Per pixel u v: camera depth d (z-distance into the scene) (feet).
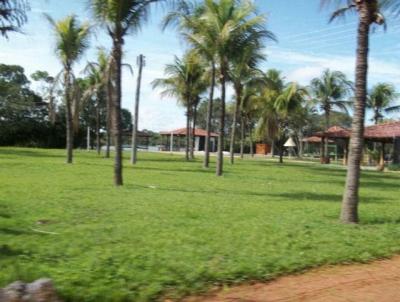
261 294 22.66
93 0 63.26
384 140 163.73
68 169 88.33
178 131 272.51
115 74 64.90
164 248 28.68
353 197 40.98
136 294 21.20
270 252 28.91
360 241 33.40
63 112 242.37
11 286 18.53
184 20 85.66
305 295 22.88
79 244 28.91
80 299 20.38
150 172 91.50
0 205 42.73
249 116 196.44
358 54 40.34
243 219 40.32
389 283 25.26
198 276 23.59
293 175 102.12
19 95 248.32
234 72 100.07
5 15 25.54
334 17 44.45
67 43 105.81
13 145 245.86
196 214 41.96
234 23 85.92
